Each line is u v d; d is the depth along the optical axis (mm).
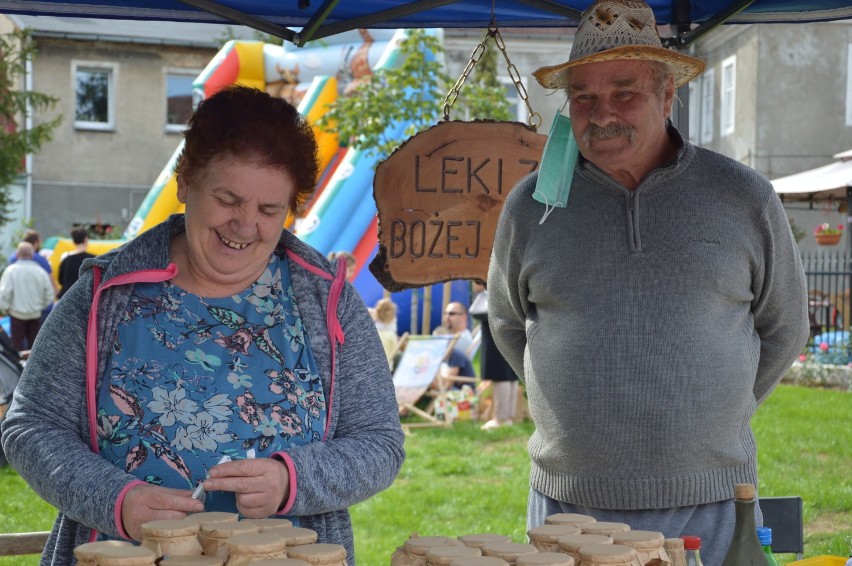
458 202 3533
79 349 1971
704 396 2453
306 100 13055
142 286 2016
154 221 13906
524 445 8336
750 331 2615
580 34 2520
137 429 1923
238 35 20297
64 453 1865
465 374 9664
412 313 11750
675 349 2451
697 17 3535
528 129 3527
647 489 2459
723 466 2510
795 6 3361
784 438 8750
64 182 23156
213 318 2014
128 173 23531
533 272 2670
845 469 7613
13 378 6852
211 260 1961
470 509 6441
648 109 2461
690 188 2518
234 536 1531
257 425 1953
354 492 1936
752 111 20516
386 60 11438
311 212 12133
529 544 1653
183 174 1943
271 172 1897
